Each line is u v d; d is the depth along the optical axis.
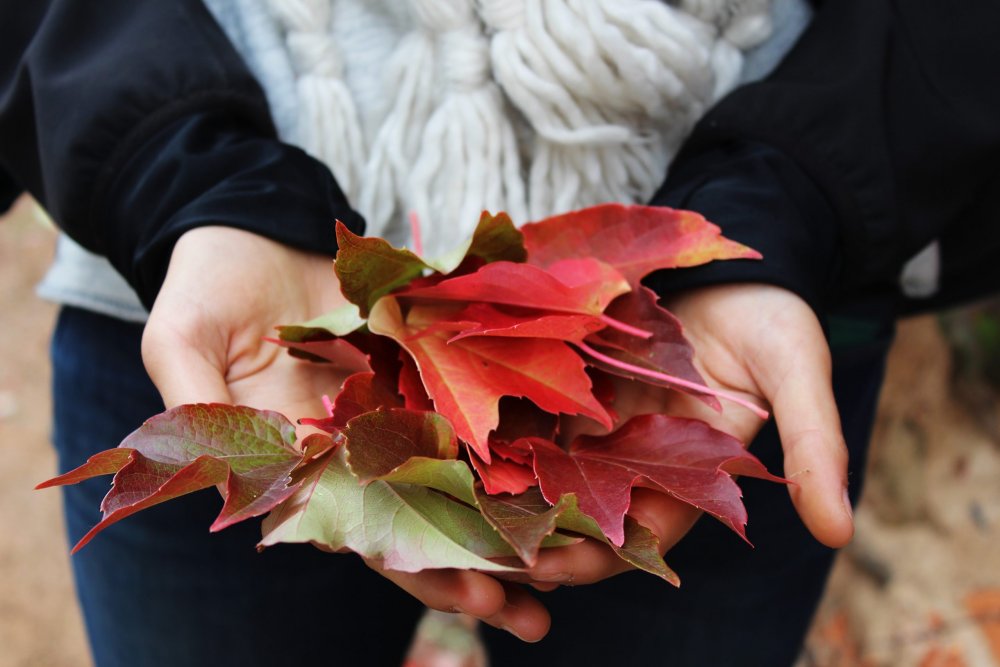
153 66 0.51
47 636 0.96
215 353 0.47
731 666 0.59
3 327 1.35
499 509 0.43
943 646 0.87
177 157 0.51
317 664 0.60
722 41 0.55
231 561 0.56
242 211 0.49
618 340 0.49
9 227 1.51
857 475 0.59
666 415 0.47
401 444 0.43
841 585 0.94
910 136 0.53
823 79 0.53
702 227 0.50
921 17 0.54
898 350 0.98
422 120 0.55
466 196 0.54
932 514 0.96
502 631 0.61
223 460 0.42
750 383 0.49
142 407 0.56
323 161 0.55
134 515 0.55
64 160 0.51
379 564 0.43
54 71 0.52
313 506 0.42
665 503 0.46
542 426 0.48
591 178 0.54
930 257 0.57
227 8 0.56
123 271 0.52
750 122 0.53
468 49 0.53
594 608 0.58
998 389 1.03
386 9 0.55
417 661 0.96
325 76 0.54
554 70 0.52
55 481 0.42
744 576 0.57
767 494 0.56
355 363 0.48
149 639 0.58
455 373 0.47
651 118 0.55
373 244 0.46
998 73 0.53
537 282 0.47
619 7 0.51
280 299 0.50
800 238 0.51
